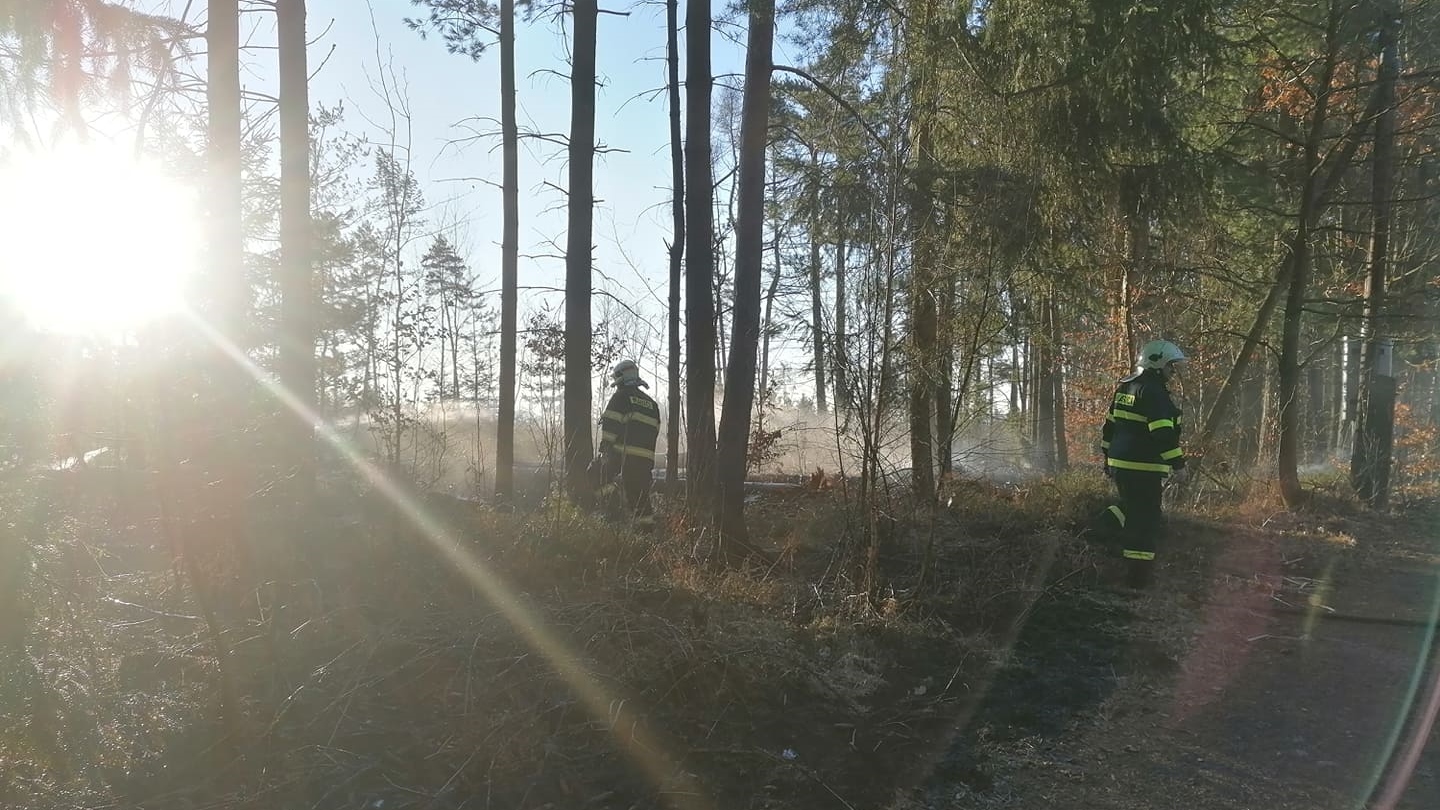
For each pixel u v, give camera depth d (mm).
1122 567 7535
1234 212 11688
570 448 9938
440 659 4363
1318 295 13953
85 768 3520
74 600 4172
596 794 3607
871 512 6387
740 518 7660
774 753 4117
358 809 3363
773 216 9289
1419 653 5789
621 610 4949
